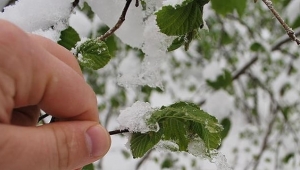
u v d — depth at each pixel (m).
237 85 0.72
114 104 0.71
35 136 0.19
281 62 0.76
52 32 0.26
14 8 0.25
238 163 0.74
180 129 0.23
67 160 0.20
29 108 0.21
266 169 0.74
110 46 0.34
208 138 0.22
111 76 0.70
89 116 0.21
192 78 0.87
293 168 0.69
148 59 0.27
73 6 0.26
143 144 0.23
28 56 0.18
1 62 0.18
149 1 0.26
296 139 0.67
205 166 0.68
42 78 0.19
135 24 0.28
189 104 0.22
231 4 0.33
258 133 0.75
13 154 0.18
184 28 0.24
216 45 0.74
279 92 0.71
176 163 0.69
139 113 0.22
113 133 0.23
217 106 0.51
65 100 0.20
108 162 0.67
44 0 0.25
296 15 0.43
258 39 0.61
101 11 0.28
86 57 0.24
